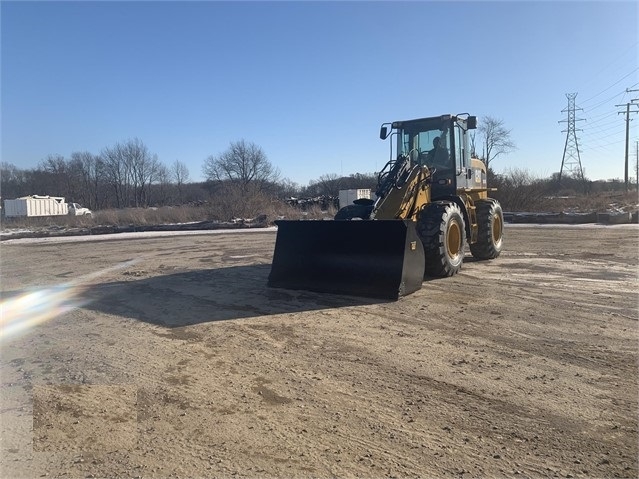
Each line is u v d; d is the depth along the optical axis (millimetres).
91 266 12344
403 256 7340
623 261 10727
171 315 6844
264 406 3875
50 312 7297
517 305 6785
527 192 30250
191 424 3607
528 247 13727
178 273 10688
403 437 3350
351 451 3186
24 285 9797
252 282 9211
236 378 4461
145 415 3771
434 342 5305
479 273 9375
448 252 8812
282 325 6133
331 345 5309
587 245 13969
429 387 4152
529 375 4340
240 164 57719
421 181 9195
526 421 3531
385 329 5824
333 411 3762
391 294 7242
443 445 3236
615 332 5473
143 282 9656
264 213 28953
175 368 4758
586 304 6762
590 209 28875
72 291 8953
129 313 7066
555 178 56125
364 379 4359
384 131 10445
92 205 56594
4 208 37219
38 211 37125
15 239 21125
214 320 6492
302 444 3289
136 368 4785
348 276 7719
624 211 24453
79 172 57156
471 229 10172
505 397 3922
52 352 5375
